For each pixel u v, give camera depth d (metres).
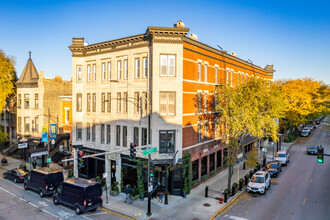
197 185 26.00
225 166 32.97
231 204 21.34
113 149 25.81
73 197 19.64
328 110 59.62
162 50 22.12
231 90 24.52
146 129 23.23
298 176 29.75
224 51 33.06
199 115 26.39
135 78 24.38
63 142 36.78
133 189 23.09
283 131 63.06
